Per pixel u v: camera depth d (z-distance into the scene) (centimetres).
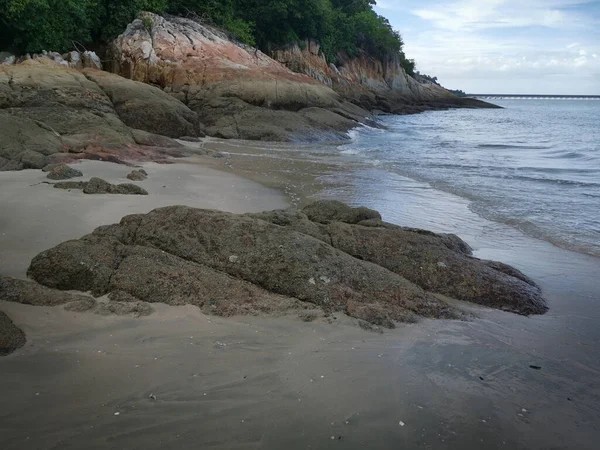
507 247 902
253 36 4050
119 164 1360
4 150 1247
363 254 729
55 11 2672
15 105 1823
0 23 2667
